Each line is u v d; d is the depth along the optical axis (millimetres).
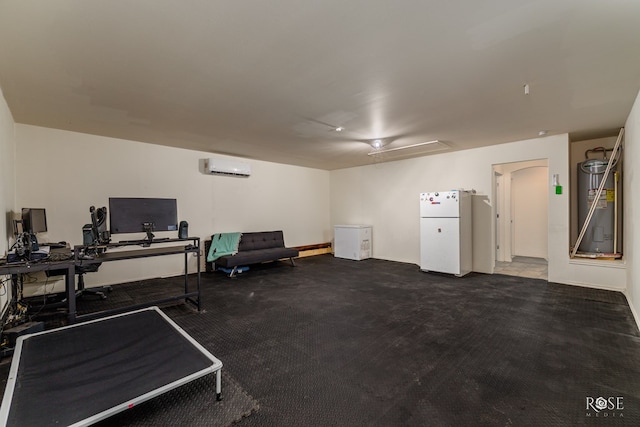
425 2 1590
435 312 3320
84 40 1953
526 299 3754
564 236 4457
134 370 1726
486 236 5305
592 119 3674
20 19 1713
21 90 2760
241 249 5930
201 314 3316
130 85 2662
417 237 6273
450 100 3020
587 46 2025
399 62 2260
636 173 3055
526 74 2451
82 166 4309
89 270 3736
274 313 3336
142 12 1672
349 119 3611
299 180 7477
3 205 2938
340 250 7234
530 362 2213
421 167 6152
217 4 1604
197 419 1623
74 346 2029
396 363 2223
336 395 1837
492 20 1748
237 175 6152
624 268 3984
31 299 3797
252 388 1915
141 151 4875
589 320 3014
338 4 1604
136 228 3197
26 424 1290
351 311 3385
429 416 1642
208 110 3318
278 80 2566
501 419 1612
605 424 1566
